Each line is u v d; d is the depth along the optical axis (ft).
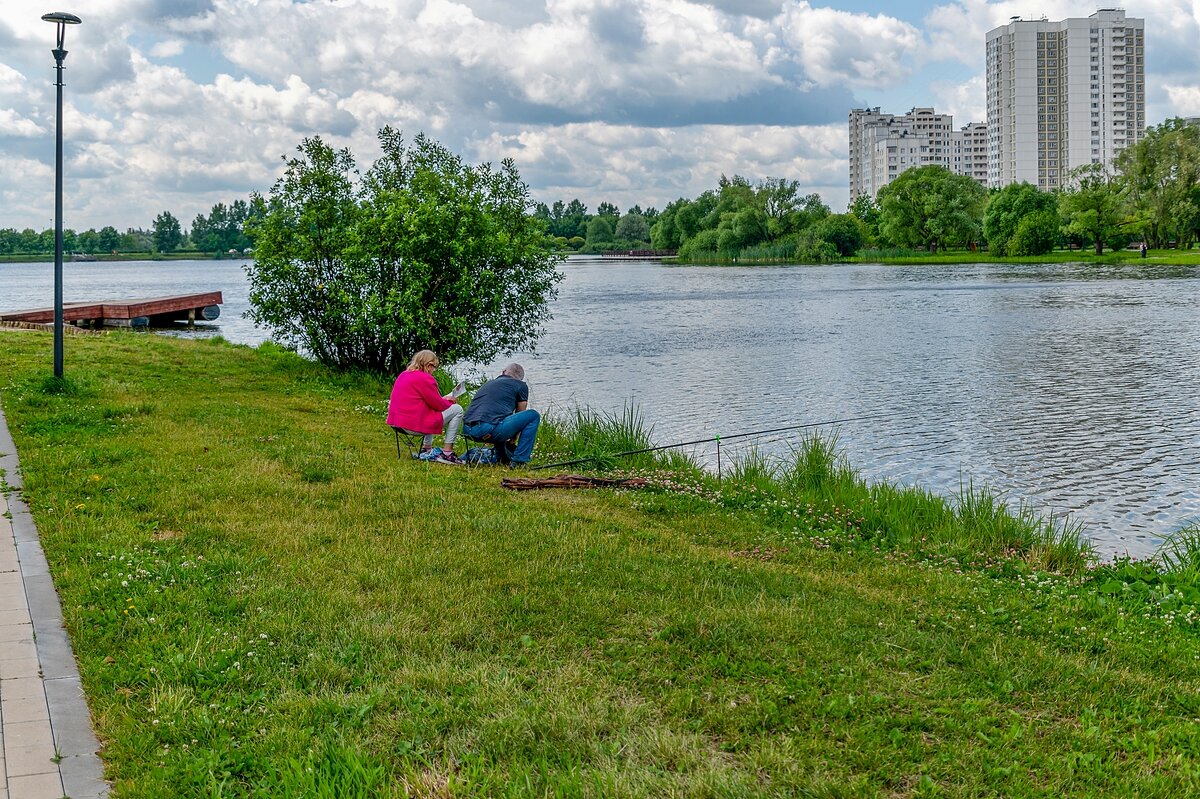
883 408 69.67
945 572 30.22
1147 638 24.20
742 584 26.50
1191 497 46.14
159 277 418.31
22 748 16.69
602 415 67.36
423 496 34.58
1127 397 72.02
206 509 31.53
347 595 24.17
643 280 289.53
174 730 17.12
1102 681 20.72
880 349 103.91
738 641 21.90
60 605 22.99
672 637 22.13
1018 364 90.22
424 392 42.34
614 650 21.36
